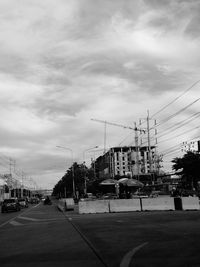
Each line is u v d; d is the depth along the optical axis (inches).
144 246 557.9
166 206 1612.9
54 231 866.1
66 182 5344.5
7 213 2113.7
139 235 703.7
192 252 489.1
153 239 637.3
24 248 602.5
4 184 5698.8
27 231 904.9
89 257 482.0
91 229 871.1
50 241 678.5
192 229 778.8
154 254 483.8
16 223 1221.1
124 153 6427.2
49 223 1146.7
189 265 405.7
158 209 1616.6
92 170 5728.3
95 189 4224.9
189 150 3181.6
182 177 3186.5
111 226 923.4
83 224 1031.6
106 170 6638.8
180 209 1582.2
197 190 2682.1
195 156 3090.6
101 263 434.9
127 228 852.6
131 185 2150.6
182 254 476.7
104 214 1515.7
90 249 551.8
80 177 5191.9
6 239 751.1
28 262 468.1
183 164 3117.6
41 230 911.0
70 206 2060.8
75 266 426.0
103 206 1665.8
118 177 4409.5
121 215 1375.5
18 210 2357.3
